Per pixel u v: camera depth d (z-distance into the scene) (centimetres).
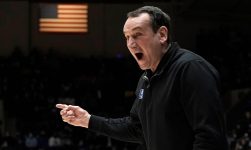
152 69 695
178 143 652
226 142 610
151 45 660
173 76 653
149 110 686
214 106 610
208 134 597
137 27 653
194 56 660
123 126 823
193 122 625
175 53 676
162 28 666
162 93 663
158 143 671
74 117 828
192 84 628
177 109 650
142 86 720
